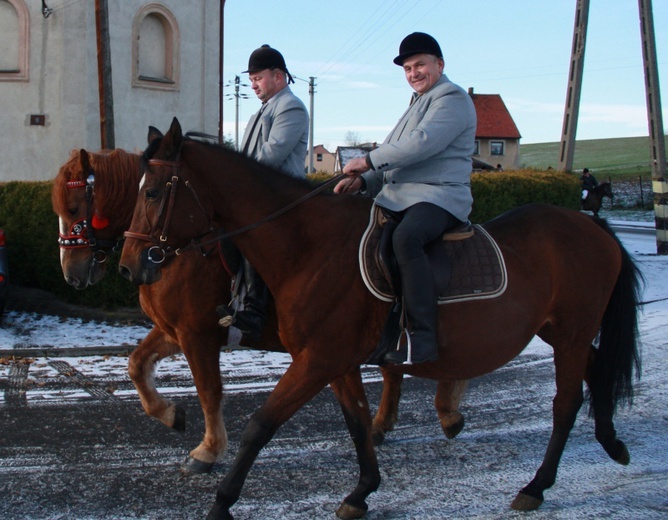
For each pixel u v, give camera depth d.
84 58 14.48
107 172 4.60
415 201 3.84
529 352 7.80
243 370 6.81
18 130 14.63
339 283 3.67
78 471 4.46
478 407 5.90
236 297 4.17
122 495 4.13
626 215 31.95
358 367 4.01
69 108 14.51
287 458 4.75
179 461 4.67
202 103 16.30
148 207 3.58
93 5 14.49
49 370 6.69
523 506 3.98
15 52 14.59
